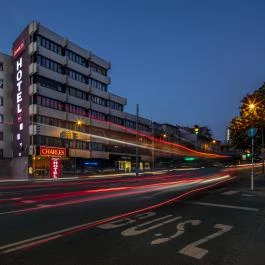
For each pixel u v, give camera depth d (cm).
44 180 4838
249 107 3572
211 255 788
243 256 787
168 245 865
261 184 2773
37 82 6581
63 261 732
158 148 10469
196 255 784
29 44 6638
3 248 829
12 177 6200
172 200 1769
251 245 881
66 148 6994
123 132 9044
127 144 9138
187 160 11494
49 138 6712
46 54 6794
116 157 8725
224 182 3123
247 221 1199
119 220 1193
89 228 1058
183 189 2441
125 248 834
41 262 725
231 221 1197
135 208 1482
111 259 748
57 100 7050
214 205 1581
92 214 1320
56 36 7081
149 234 981
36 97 6538
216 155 13462
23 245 856
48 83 6856
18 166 6350
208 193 2128
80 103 7631
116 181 3759
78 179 4831
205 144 13525
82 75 7906
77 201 1742
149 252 802
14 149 6788
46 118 6688
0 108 6731
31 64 6575
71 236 953
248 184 2775
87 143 7775
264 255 797
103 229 1044
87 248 832
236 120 3719
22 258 752
